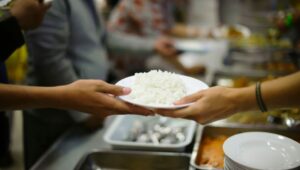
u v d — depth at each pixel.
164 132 1.23
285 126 1.22
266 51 2.16
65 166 1.13
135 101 0.86
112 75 2.19
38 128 1.41
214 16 3.21
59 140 1.29
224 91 0.88
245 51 2.20
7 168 1.49
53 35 1.26
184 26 2.76
